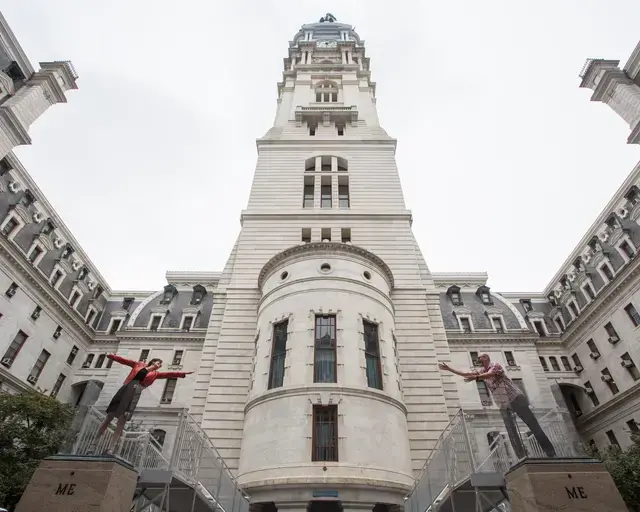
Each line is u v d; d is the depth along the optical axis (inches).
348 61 2404.0
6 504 856.9
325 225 1346.0
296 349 856.9
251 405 848.9
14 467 900.6
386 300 1014.4
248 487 723.4
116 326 2106.3
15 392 1560.0
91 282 2108.8
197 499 572.4
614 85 1251.8
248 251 1279.5
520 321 1961.1
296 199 1446.9
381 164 1582.2
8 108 1161.4
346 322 893.2
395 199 1440.7
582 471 385.7
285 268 1040.2
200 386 1024.2
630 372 1617.9
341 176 1544.0
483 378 468.1
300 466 711.1
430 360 1026.1
